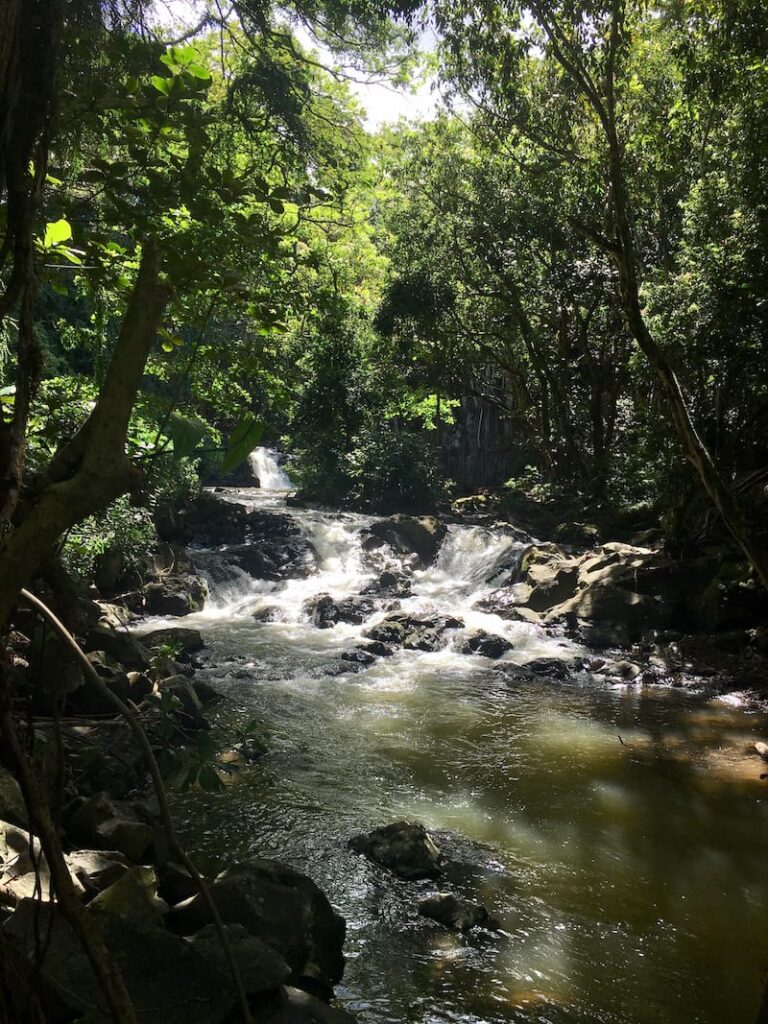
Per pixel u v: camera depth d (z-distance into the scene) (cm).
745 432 1405
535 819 700
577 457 2425
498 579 1722
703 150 1288
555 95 1078
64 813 526
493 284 2411
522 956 493
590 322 2384
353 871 578
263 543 1805
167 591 1468
